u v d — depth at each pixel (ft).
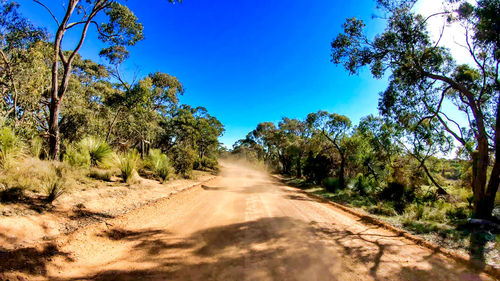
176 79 88.58
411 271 12.37
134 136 82.12
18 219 13.15
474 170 31.96
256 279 10.60
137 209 21.72
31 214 14.37
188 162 56.85
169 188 36.09
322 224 22.04
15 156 21.38
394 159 58.18
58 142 31.78
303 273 11.51
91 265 11.32
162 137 97.71
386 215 28.60
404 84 35.04
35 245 11.43
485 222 21.86
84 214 17.34
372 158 62.59
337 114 69.41
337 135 69.87
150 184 35.24
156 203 25.36
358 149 63.82
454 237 18.53
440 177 59.67
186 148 59.98
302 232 18.71
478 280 11.57
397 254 14.92
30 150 27.84
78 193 20.94
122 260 12.07
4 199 14.98
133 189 29.04
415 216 26.04
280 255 13.66
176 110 104.63
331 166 70.54
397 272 12.17
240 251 13.97
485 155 24.88
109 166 34.55
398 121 40.55
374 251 15.25
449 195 40.57
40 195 17.47
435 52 31.35
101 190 24.34
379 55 31.60
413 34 28.76
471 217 24.68
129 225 17.74
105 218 17.62
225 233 17.34
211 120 129.18
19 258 10.24
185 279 10.30
